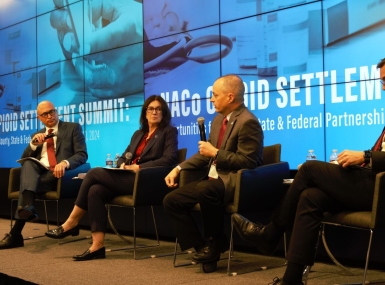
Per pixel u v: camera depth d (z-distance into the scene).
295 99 4.56
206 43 5.25
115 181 3.87
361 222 2.53
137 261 3.73
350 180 2.59
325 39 4.35
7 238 4.43
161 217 4.69
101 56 6.32
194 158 3.54
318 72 4.41
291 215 2.76
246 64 4.93
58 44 6.86
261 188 3.25
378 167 2.54
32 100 7.28
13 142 7.61
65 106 6.81
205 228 3.24
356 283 2.86
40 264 3.68
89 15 6.45
